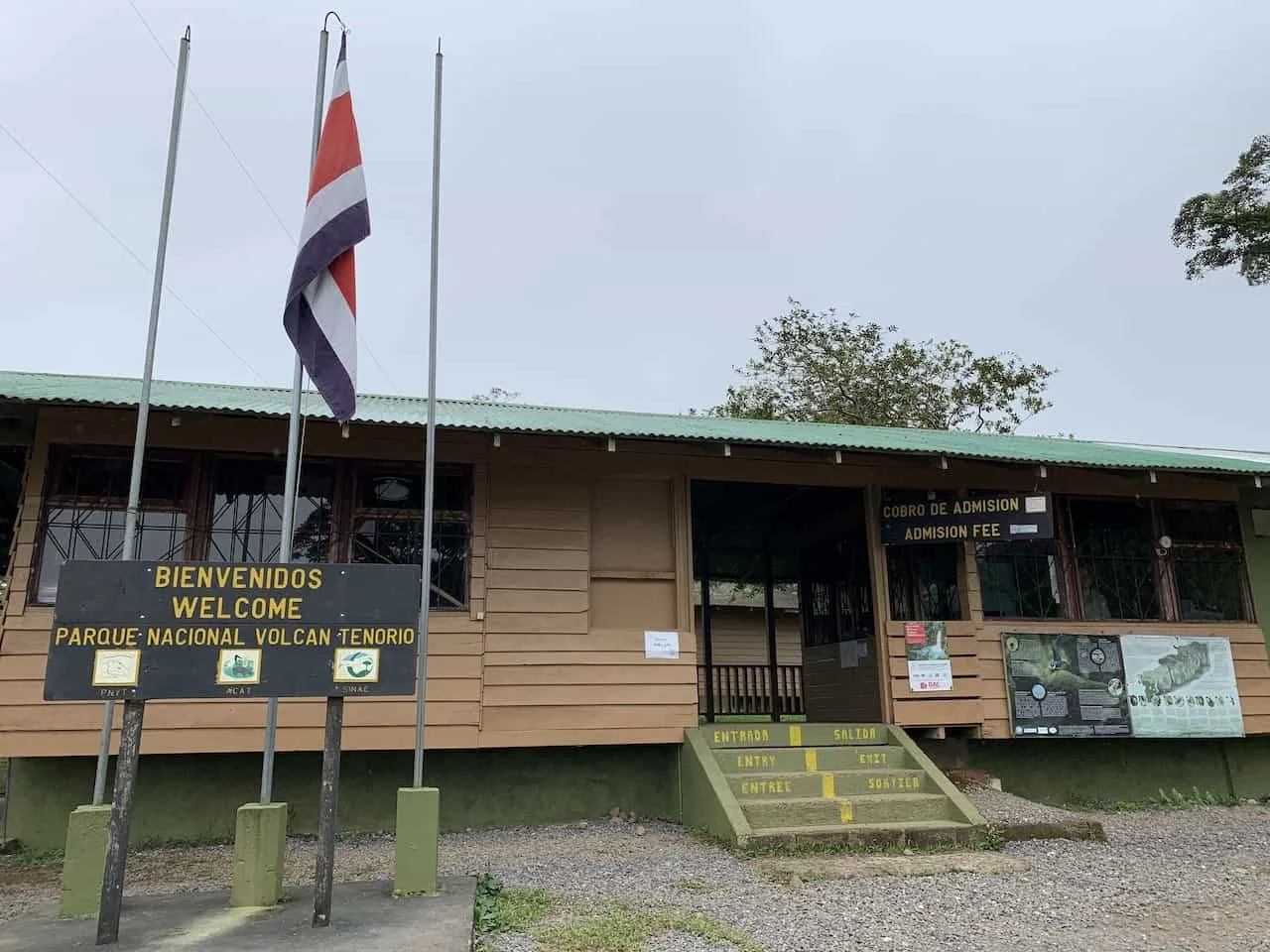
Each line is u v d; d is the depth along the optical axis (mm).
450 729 8391
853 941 4969
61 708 7680
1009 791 10125
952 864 6824
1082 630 10250
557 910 5496
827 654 11711
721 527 13281
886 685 9656
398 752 8711
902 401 27188
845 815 7836
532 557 9008
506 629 8758
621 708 8852
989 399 27250
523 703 8617
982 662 9922
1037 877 6531
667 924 5168
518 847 7664
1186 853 7500
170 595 4996
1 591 10016
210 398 8352
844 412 27359
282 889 5676
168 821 8133
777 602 21641
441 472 9047
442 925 4879
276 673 5031
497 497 9055
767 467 9961
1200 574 10930
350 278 6383
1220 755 10844
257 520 8492
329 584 5184
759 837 7262
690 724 8977
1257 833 8570
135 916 5160
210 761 8328
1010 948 4895
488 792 8820
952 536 9773
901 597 10188
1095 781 10430
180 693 4902
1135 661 10234
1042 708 9898
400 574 5273
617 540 9453
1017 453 9859
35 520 7918
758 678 17078
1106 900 5891
